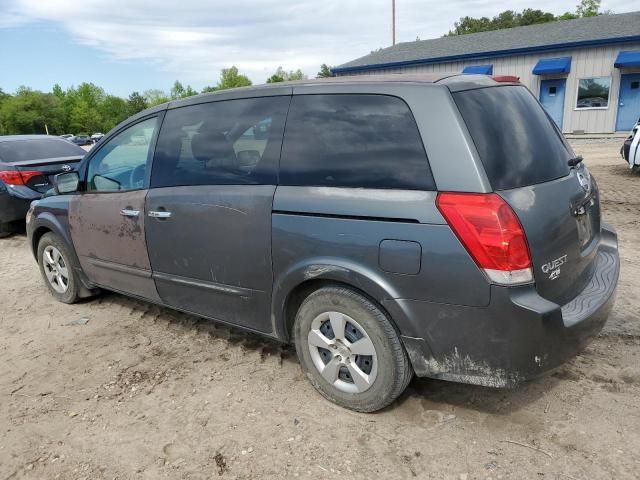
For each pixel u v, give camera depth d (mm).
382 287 2699
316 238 2896
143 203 3830
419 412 3027
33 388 3541
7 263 6699
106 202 4160
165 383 3504
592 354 3533
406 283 2643
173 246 3678
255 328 3428
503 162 2621
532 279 2516
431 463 2627
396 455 2697
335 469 2627
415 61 24031
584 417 2900
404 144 2701
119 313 4730
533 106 3178
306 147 3033
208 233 3426
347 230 2787
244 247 3252
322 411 3088
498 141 2672
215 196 3359
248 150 3285
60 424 3119
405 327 2707
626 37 19188
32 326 4566
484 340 2543
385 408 3072
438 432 2852
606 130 20672
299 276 2988
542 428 2834
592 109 20750
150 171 3852
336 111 2967
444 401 3117
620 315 4121
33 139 8469
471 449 2707
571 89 21000
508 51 21625
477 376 2637
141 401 3312
